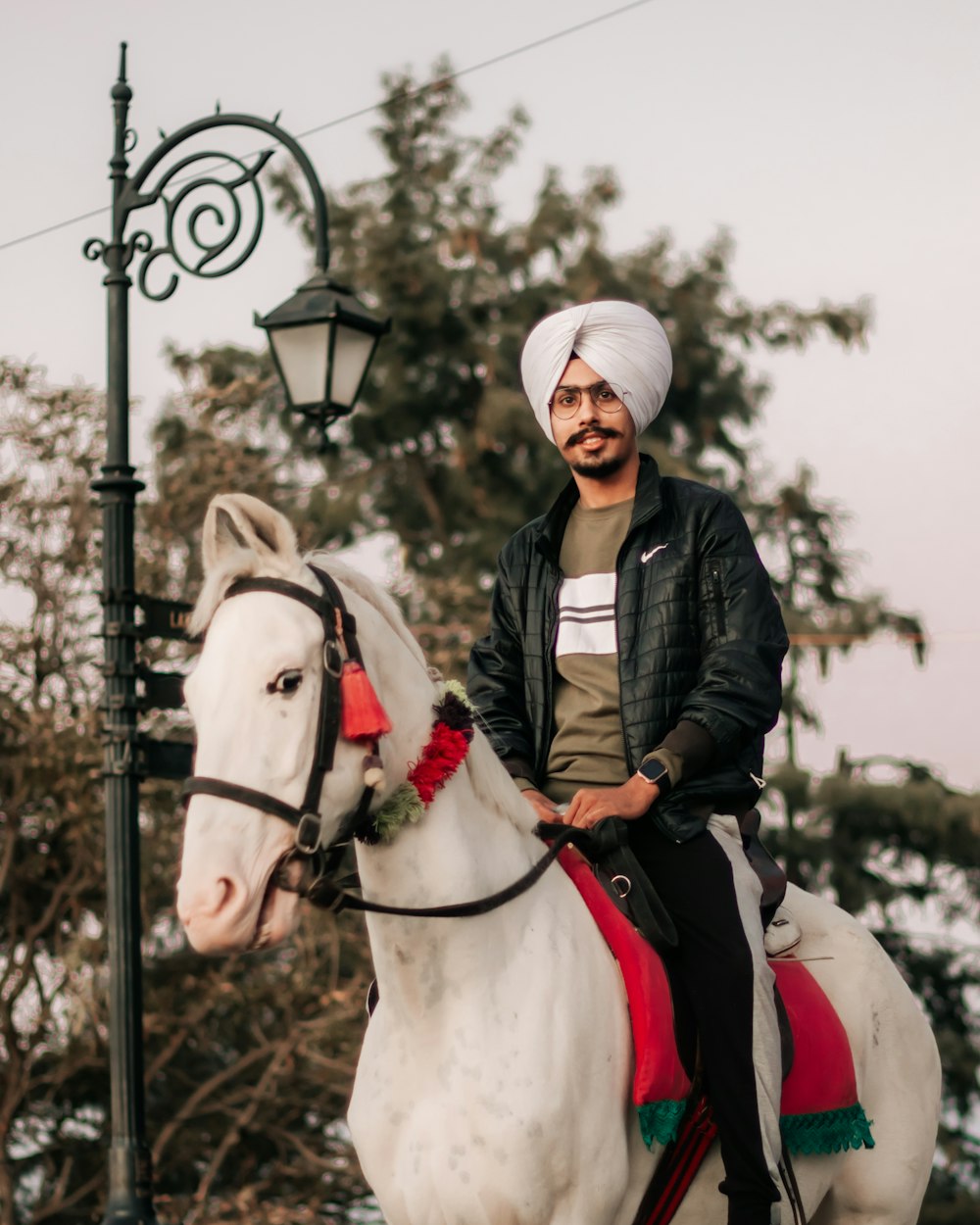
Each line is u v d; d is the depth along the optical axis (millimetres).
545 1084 3551
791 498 23375
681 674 4105
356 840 3648
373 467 22797
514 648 4363
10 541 13641
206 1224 13320
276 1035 14641
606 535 4281
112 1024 7586
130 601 7883
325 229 8414
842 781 21422
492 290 23594
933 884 22453
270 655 3225
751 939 3943
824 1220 4598
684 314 24094
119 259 8273
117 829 7703
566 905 3846
